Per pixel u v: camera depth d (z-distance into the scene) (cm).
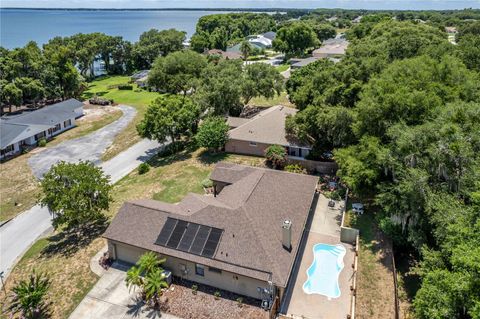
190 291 2311
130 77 11031
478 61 4734
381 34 7106
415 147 2380
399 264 2509
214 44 14138
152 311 2173
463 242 1764
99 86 9969
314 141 4031
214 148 4447
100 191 2936
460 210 1981
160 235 2458
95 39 11319
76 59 10175
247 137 4366
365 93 3117
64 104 6688
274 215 2581
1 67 7369
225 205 2658
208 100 5072
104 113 7069
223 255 2267
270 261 2191
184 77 6494
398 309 2061
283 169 3978
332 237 2800
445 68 3344
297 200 2861
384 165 2573
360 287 2308
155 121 4456
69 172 2881
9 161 4884
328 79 4188
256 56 12950
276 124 4472
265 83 5725
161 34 13112
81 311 2209
